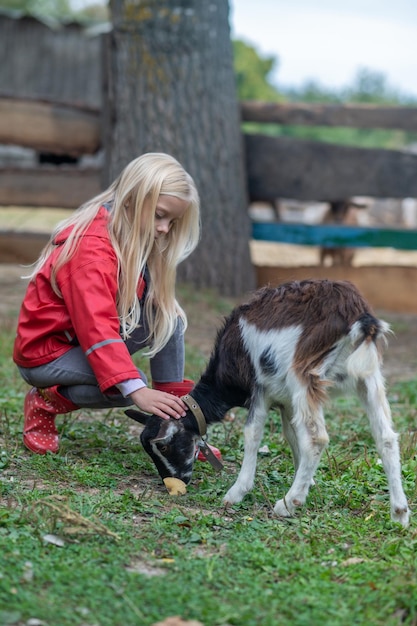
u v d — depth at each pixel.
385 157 9.30
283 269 9.45
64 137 9.24
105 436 4.65
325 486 3.91
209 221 8.84
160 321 4.14
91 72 17.30
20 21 17.14
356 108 9.26
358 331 3.32
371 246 9.36
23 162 17.00
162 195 3.82
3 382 5.77
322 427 3.40
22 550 2.89
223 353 3.76
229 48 8.86
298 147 9.37
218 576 2.82
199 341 7.39
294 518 3.49
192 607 2.55
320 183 9.40
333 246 9.41
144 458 4.32
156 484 3.97
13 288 9.28
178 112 8.62
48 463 4.04
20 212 17.08
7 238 9.41
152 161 3.89
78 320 3.77
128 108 8.62
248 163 9.41
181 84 8.61
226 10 8.77
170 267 4.08
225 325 3.81
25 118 9.16
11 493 3.53
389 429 3.36
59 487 3.73
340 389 3.50
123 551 2.98
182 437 3.78
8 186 9.28
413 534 3.31
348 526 3.39
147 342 4.25
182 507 3.58
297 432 3.44
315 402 3.38
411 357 7.59
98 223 3.90
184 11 8.54
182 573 2.83
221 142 8.80
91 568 2.79
